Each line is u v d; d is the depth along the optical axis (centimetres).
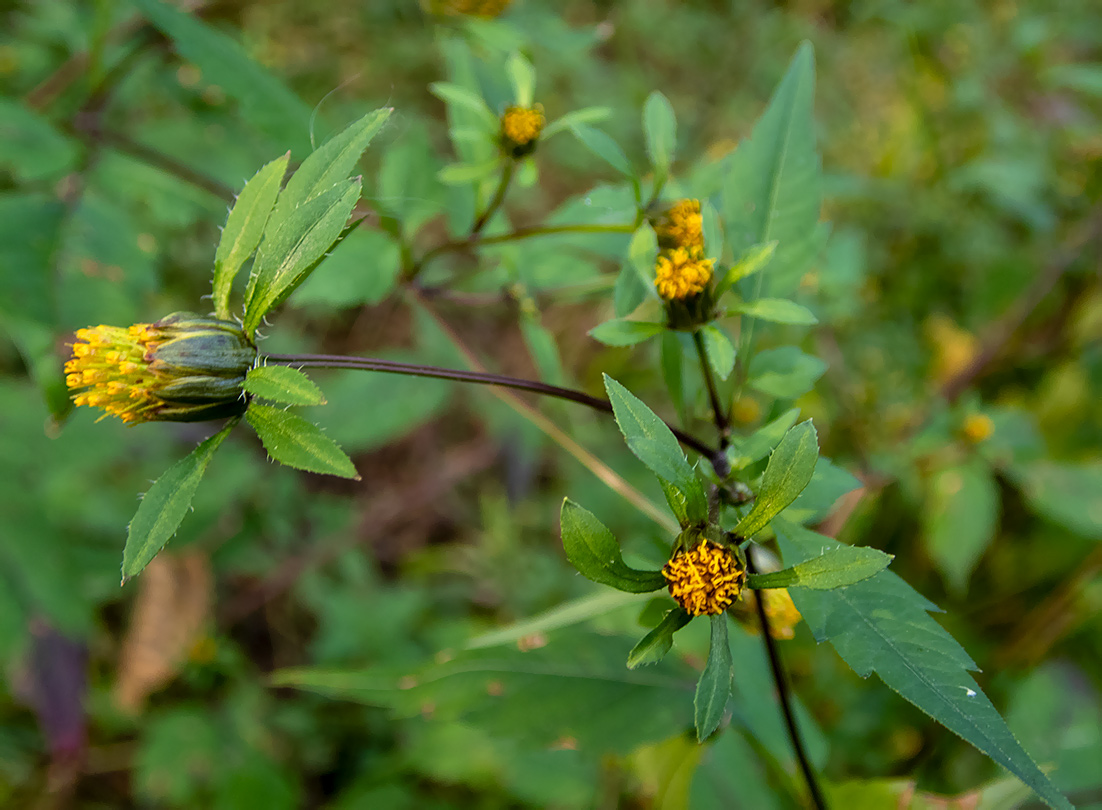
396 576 36
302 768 29
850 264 28
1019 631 28
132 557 12
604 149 14
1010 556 30
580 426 32
